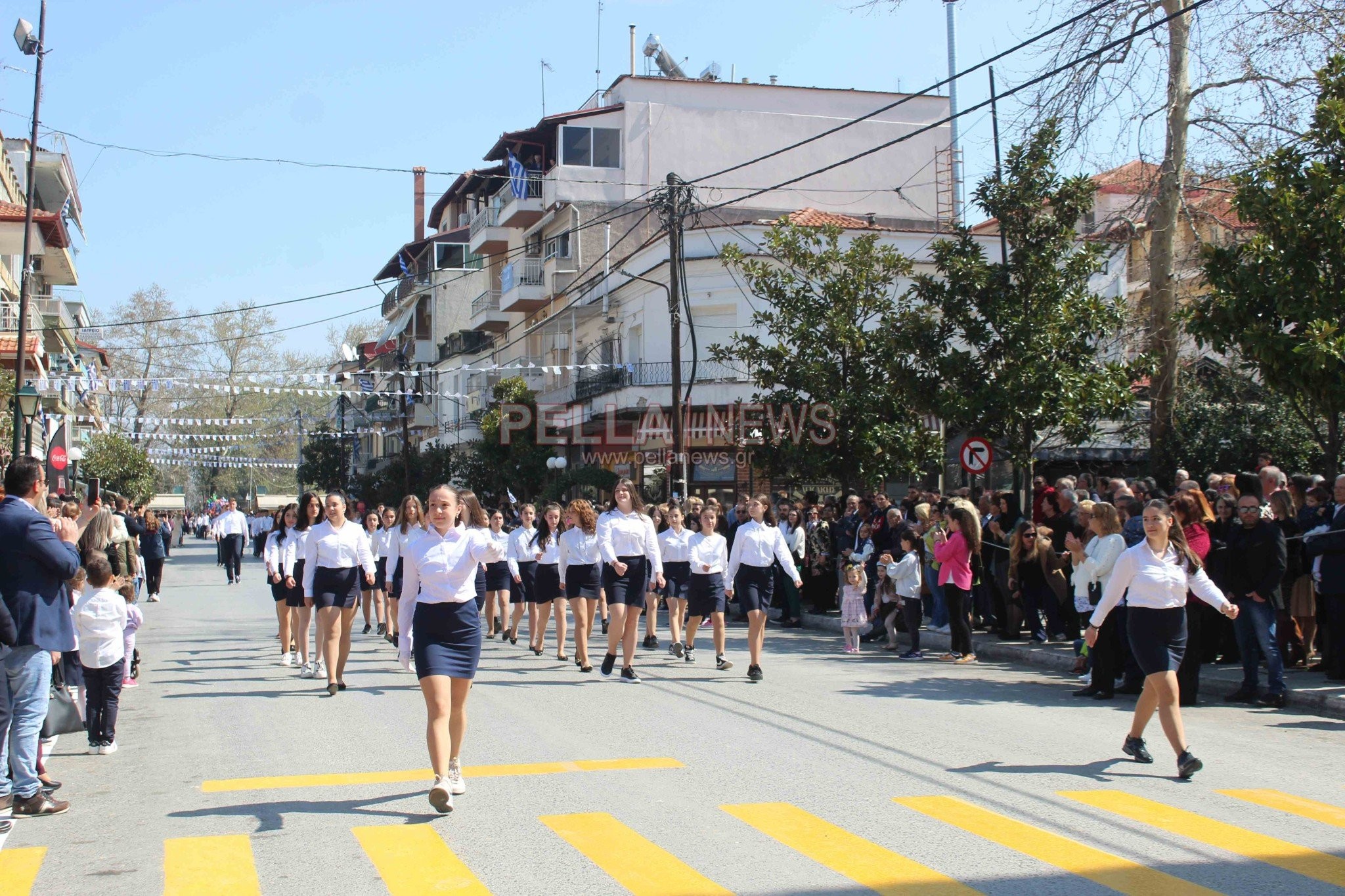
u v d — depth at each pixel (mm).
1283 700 10320
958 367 18031
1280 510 11828
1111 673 10812
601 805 6652
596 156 40500
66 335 39094
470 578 6922
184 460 62375
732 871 5395
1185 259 20500
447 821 6316
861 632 16375
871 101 42000
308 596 11109
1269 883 5277
